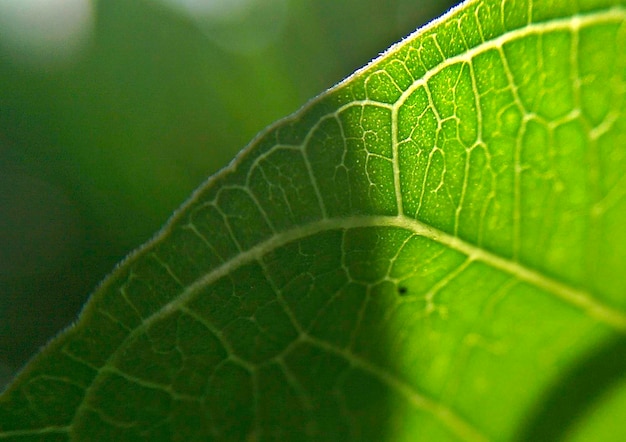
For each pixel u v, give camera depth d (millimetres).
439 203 133
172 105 348
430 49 132
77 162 328
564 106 128
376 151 133
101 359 133
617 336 127
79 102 333
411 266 133
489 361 130
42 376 133
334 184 133
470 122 132
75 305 314
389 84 133
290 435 132
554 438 128
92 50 336
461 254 132
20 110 325
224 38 362
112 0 341
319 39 366
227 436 133
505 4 129
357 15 361
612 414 127
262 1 366
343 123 133
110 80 339
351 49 366
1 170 320
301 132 133
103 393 133
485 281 131
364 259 133
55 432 134
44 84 329
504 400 130
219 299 132
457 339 131
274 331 133
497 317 130
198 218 132
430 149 133
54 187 325
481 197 131
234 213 132
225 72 361
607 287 127
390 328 132
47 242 319
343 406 132
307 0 360
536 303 129
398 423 131
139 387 133
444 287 132
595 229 127
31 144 327
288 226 133
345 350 133
